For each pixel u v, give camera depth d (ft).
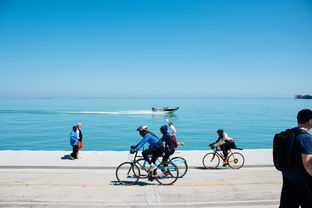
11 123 112.78
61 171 23.97
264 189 18.49
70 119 132.57
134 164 20.18
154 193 17.60
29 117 146.10
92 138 72.02
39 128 94.63
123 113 175.63
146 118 137.08
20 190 18.06
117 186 19.25
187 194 17.37
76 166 25.76
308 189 8.20
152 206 15.11
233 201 15.92
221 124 107.55
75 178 21.47
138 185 19.60
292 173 8.50
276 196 16.89
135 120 125.39
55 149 56.03
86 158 29.81
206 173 23.68
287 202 9.00
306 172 8.21
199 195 17.16
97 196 16.90
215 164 27.58
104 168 25.26
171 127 32.19
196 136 75.72
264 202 15.72
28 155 31.30
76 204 15.39
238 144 63.67
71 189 18.39
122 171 24.06
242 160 27.99
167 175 22.36
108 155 31.53
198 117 144.25
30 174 22.74
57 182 20.18
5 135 76.89
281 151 8.73
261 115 160.56
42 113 179.93
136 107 291.79
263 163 27.71
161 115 160.15
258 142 66.28
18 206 15.01
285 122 115.75
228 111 207.41
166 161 20.29
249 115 160.45
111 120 125.70
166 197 16.75
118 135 77.71
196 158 30.40
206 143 64.13
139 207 14.96
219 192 17.79
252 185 19.56
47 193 17.43
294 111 207.31
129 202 15.79
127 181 20.58
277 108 259.80
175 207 14.94
